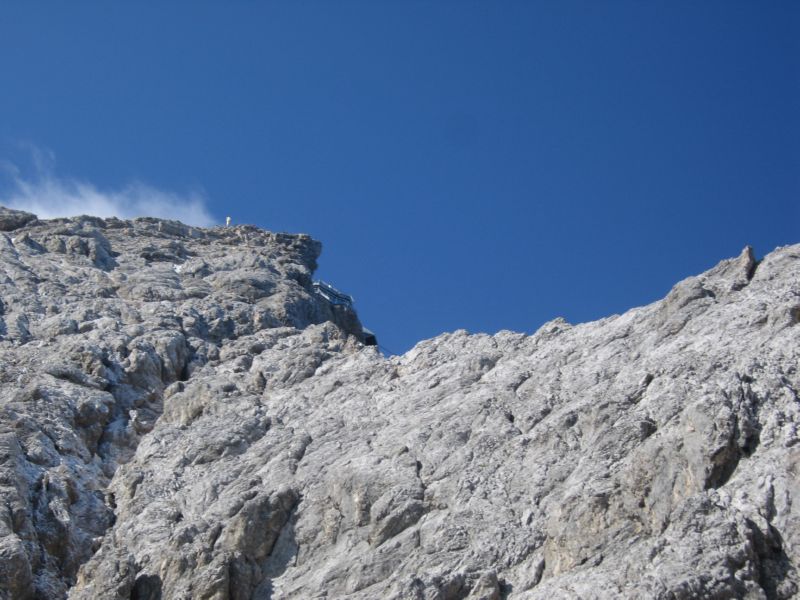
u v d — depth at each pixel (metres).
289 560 35.62
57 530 38.44
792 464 29.42
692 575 27.38
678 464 30.89
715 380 33.41
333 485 37.03
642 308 40.34
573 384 37.75
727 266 39.19
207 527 36.91
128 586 35.34
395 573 33.28
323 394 44.44
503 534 33.03
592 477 32.53
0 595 34.78
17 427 42.34
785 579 27.56
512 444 36.31
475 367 41.66
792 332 33.53
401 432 39.09
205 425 43.69
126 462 44.06
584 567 30.44
